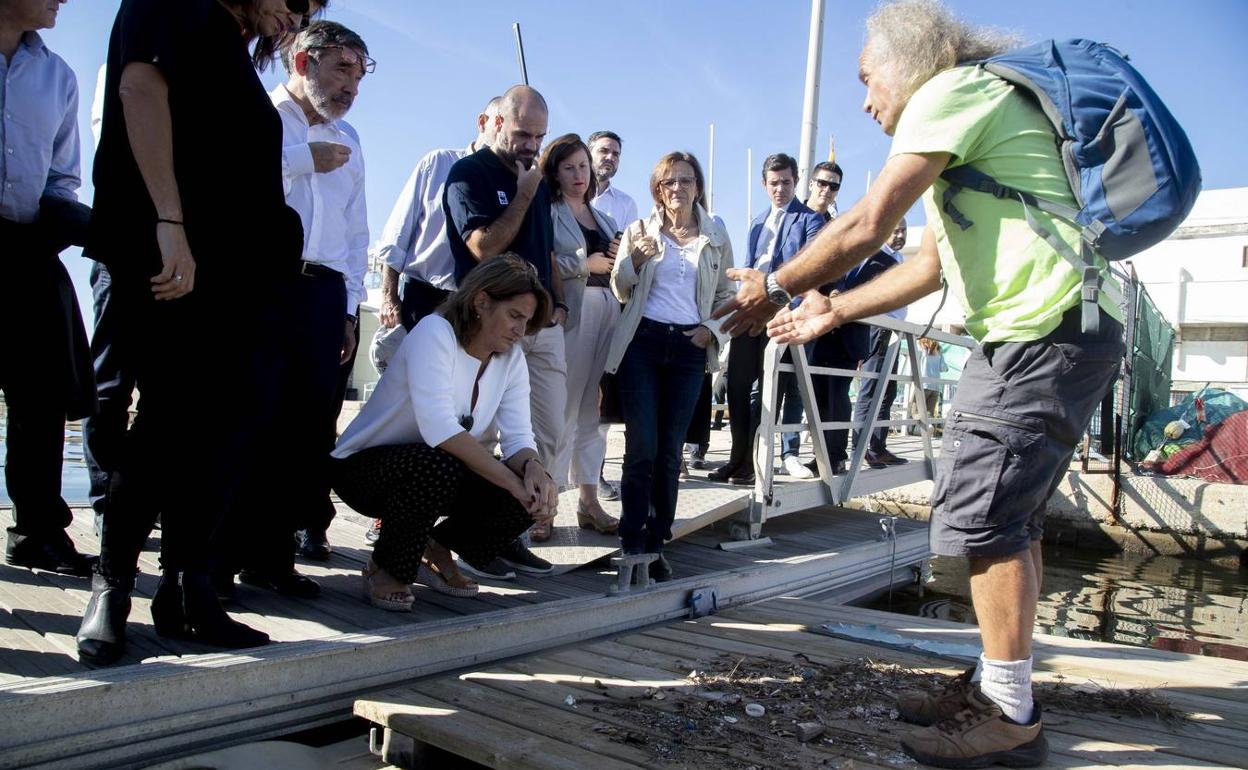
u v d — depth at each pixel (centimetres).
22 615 277
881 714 255
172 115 231
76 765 211
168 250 221
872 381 652
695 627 357
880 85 233
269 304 277
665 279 386
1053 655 333
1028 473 214
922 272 252
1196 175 198
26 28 301
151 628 272
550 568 393
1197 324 1703
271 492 309
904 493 902
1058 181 211
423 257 409
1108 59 209
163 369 239
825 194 619
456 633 290
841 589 505
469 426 316
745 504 503
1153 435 884
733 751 225
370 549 409
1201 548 794
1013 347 215
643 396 379
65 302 304
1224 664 324
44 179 305
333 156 297
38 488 322
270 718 246
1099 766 225
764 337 542
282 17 252
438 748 243
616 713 249
